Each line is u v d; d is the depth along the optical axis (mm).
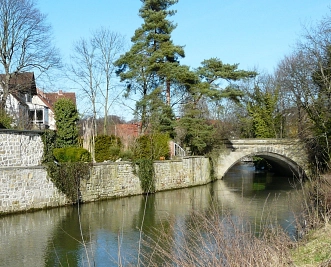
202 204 22203
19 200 19094
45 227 16438
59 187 21094
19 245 13844
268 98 47000
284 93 42562
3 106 31500
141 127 36406
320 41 28062
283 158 37750
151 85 36812
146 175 27359
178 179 31344
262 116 47281
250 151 37938
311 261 8273
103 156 28203
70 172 21734
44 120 43125
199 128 34281
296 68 37031
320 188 13312
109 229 16156
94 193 23516
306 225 11125
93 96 38531
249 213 18172
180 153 34781
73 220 17875
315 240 9664
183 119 33875
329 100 25922
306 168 34969
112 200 24141
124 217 18578
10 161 19578
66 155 23172
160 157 30672
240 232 9227
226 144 37906
